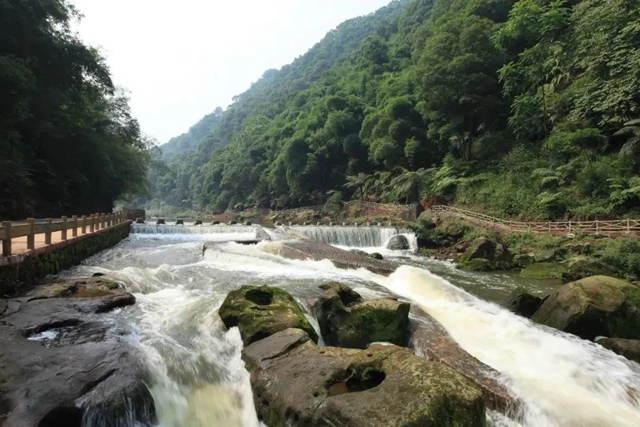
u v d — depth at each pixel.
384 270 13.53
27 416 4.11
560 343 8.35
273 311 7.70
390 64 75.75
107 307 8.34
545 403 5.80
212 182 97.25
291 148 63.69
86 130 29.17
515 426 5.70
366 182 49.31
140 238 24.78
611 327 8.73
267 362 6.00
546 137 30.28
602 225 20.11
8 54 20.52
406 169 43.09
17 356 5.43
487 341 8.32
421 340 7.67
